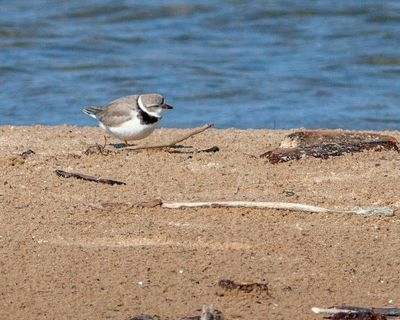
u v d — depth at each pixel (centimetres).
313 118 2180
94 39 3027
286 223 1214
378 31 3097
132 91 2464
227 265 1103
